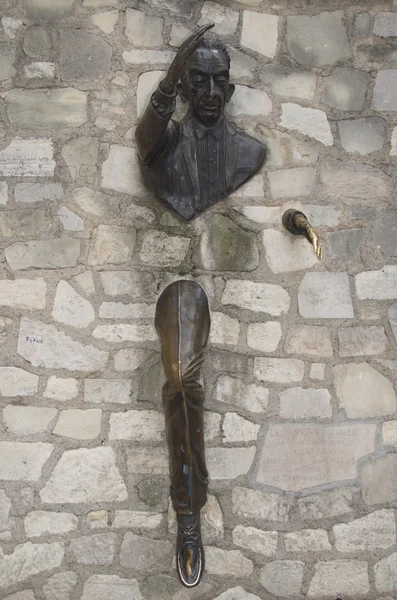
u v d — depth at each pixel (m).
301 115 3.02
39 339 2.89
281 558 2.89
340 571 2.89
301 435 2.93
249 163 2.96
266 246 2.98
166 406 2.62
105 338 2.90
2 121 2.94
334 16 3.04
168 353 2.56
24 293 2.89
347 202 3.01
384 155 3.03
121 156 2.95
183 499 2.66
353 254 3.00
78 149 2.95
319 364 2.96
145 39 2.98
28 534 2.84
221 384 2.92
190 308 2.65
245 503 2.90
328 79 3.03
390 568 2.90
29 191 2.92
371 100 3.04
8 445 2.85
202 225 2.96
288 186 3.00
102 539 2.86
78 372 2.89
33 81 2.96
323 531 2.90
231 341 2.94
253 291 2.96
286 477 2.92
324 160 3.01
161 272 2.93
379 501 2.93
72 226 2.93
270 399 2.94
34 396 2.87
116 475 2.88
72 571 2.84
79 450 2.87
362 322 2.98
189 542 2.72
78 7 2.97
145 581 2.86
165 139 2.77
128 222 2.94
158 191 2.91
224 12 3.01
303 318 2.97
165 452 2.89
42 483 2.85
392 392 2.96
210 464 2.90
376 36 3.02
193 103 2.84
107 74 2.97
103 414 2.88
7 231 2.91
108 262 2.92
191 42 2.46
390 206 3.01
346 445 2.94
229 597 2.87
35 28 2.96
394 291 2.99
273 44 3.02
